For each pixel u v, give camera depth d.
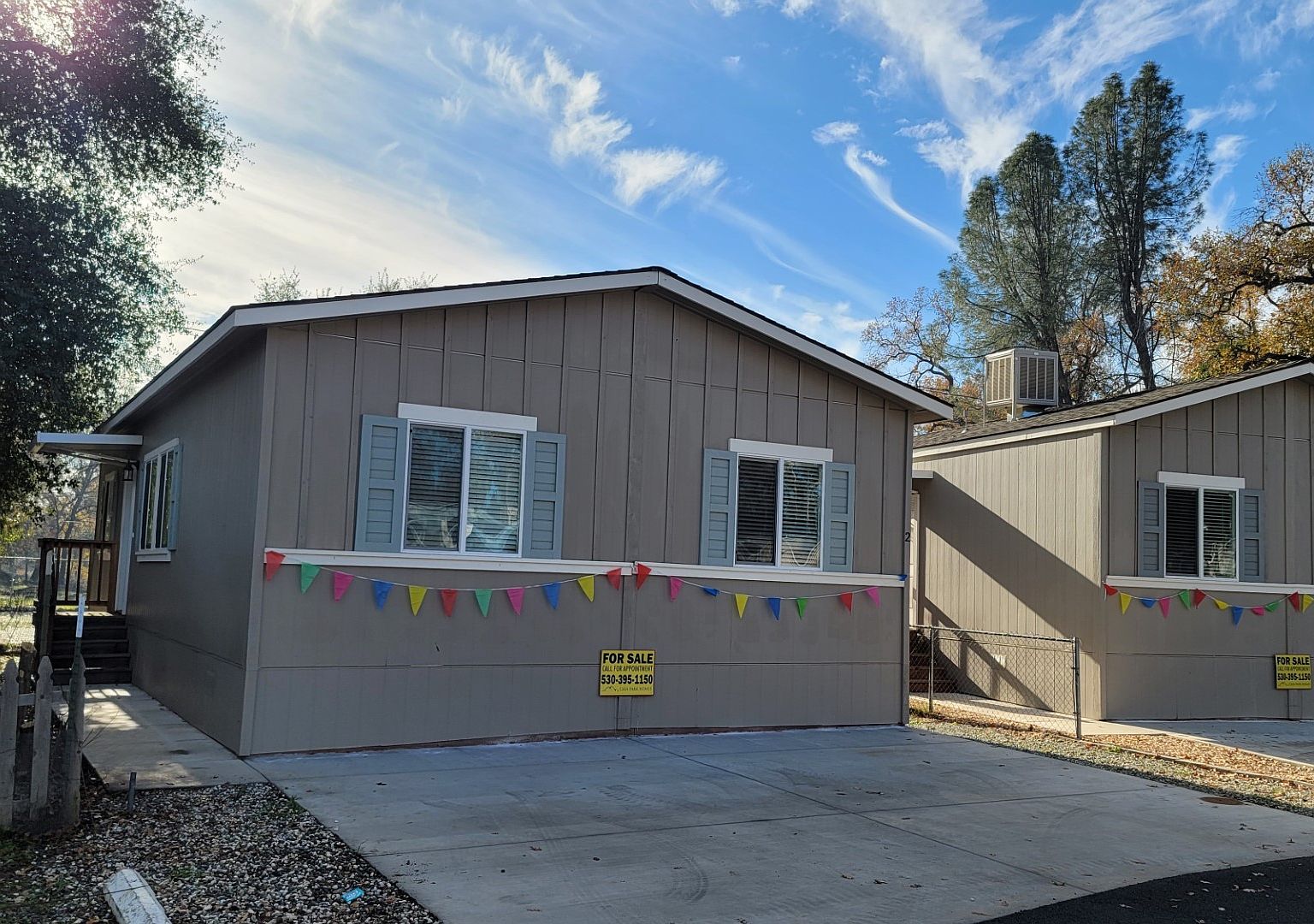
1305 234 27.64
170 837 6.01
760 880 5.72
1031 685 14.60
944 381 38.22
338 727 8.73
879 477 11.91
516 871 5.67
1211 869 6.43
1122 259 35.62
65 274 16.84
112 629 13.93
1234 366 27.47
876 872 5.98
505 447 9.70
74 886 5.14
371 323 9.08
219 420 9.97
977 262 37.97
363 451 8.95
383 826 6.45
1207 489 14.41
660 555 10.45
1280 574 14.76
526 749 9.33
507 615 9.58
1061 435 14.34
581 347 10.12
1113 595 13.57
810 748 10.07
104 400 19.41
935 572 16.73
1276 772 10.18
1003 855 6.50
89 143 17.52
